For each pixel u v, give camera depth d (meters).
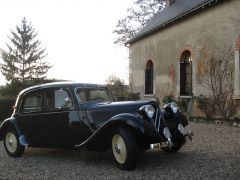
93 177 5.94
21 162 7.50
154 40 19.86
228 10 13.23
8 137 8.36
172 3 23.11
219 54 13.77
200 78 14.99
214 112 13.98
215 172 5.93
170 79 17.83
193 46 15.62
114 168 6.51
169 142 6.51
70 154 8.11
